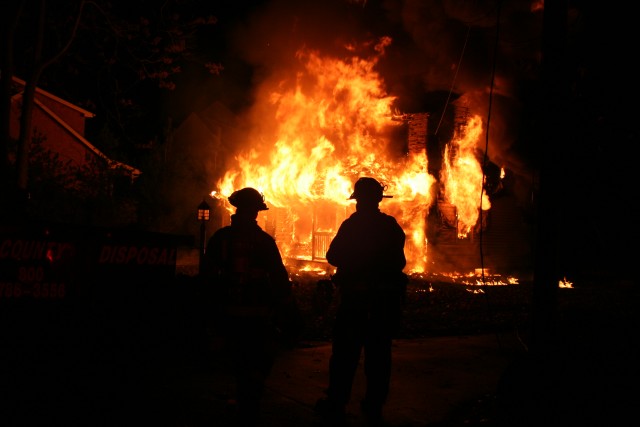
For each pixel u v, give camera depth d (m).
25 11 12.87
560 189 4.91
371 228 4.53
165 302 4.61
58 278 3.97
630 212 18.34
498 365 6.49
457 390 5.49
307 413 4.70
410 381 5.78
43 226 3.87
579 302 12.09
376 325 4.42
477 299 12.33
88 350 4.11
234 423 4.19
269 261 4.03
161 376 5.50
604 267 19.69
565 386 4.61
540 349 4.81
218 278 3.99
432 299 12.20
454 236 17.94
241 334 3.91
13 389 3.75
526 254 20.06
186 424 4.27
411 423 4.58
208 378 5.52
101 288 4.19
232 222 4.17
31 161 14.63
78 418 4.03
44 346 3.89
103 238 4.20
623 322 9.01
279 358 6.68
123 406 4.31
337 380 4.41
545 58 4.98
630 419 4.24
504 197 19.42
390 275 4.50
